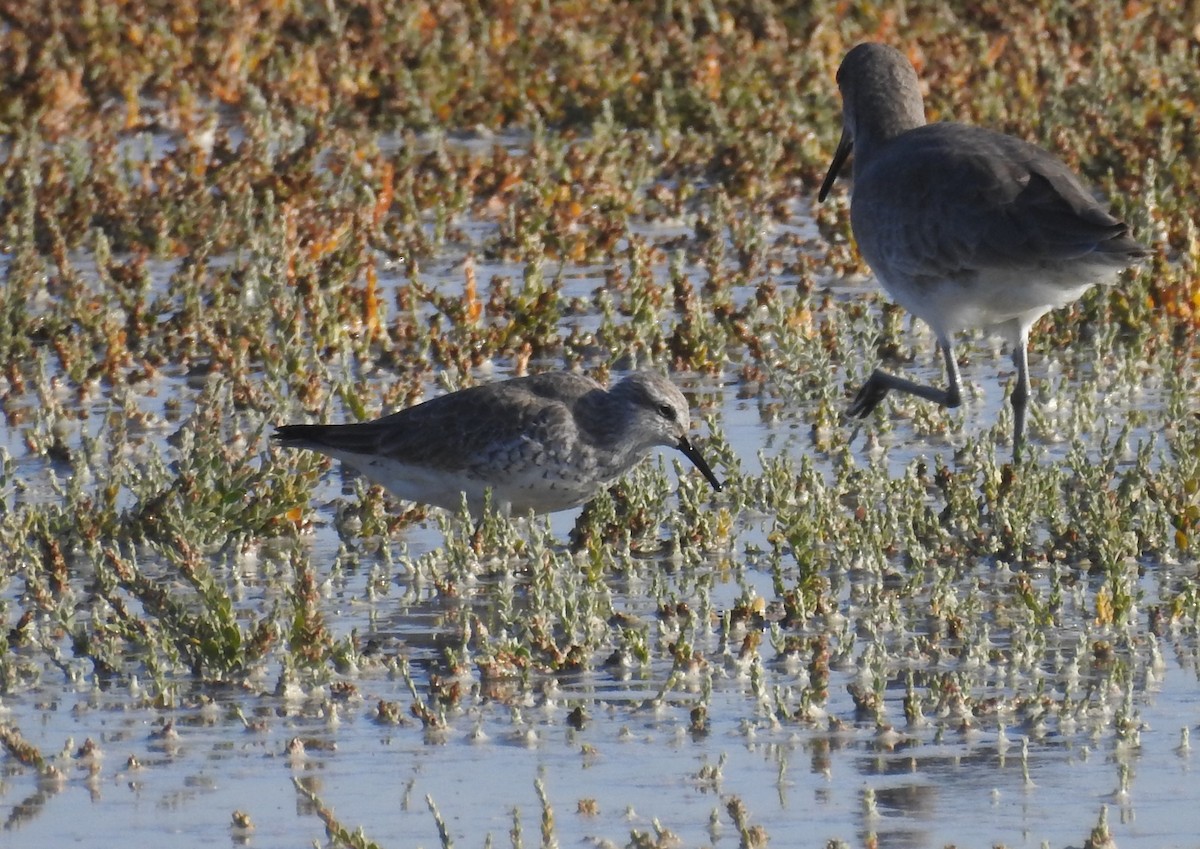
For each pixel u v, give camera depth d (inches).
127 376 652.7
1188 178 818.8
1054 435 573.6
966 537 486.3
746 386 645.9
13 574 473.7
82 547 498.0
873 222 546.9
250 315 686.5
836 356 672.4
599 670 411.2
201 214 815.1
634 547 498.0
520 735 373.7
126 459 553.9
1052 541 482.0
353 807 343.0
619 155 887.7
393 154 945.5
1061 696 387.9
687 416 507.2
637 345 668.7
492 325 687.1
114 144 911.0
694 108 969.5
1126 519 482.9
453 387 586.9
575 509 543.2
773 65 1004.6
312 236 772.6
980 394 622.5
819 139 925.8
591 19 1077.8
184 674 414.3
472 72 1019.9
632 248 752.3
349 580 478.9
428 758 364.8
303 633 413.4
